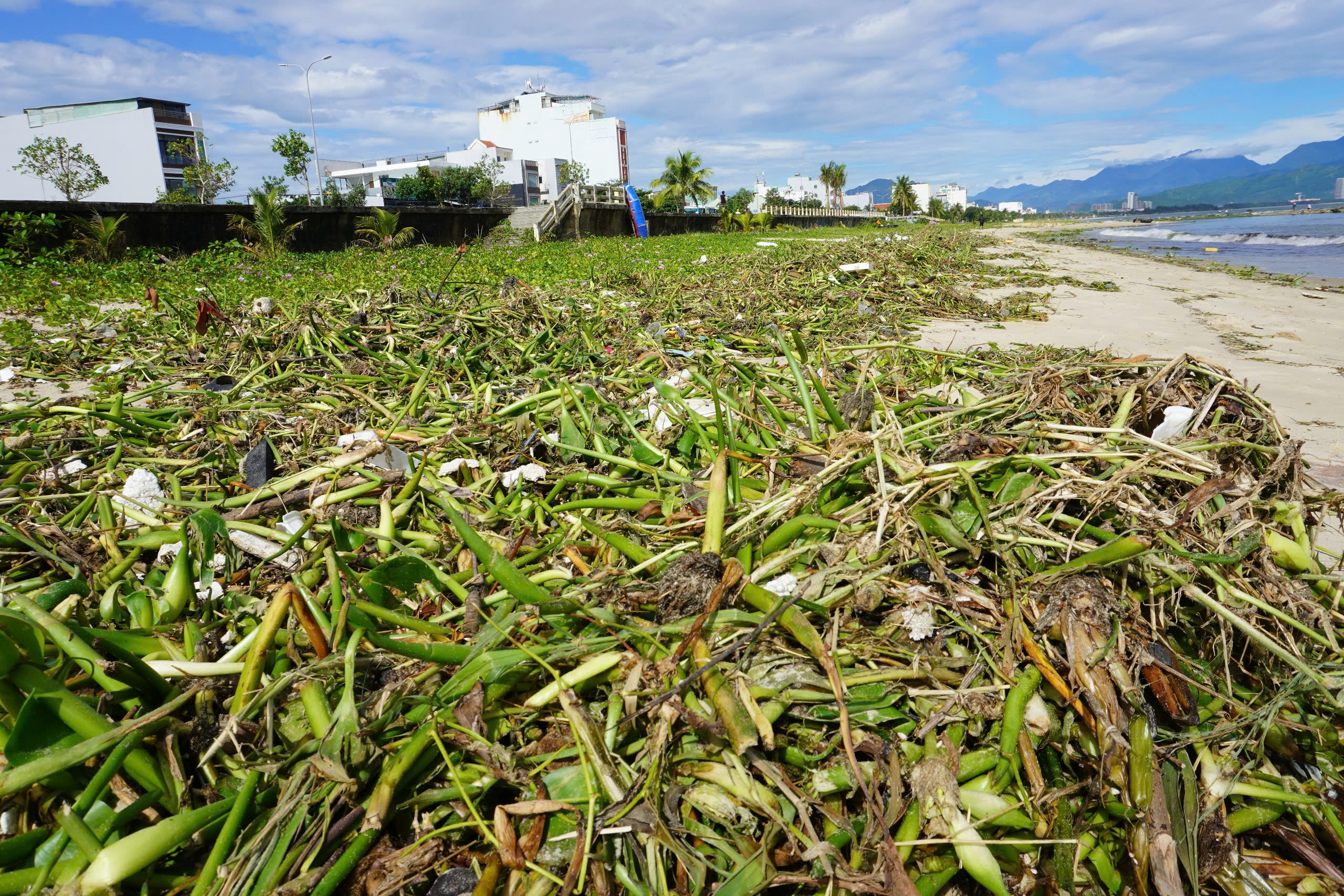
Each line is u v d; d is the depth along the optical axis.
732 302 8.94
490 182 50.38
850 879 1.38
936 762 1.59
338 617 1.96
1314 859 1.58
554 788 1.51
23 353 6.45
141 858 1.28
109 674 1.60
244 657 1.83
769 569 2.18
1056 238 41.81
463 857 1.48
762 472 2.98
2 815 1.39
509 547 2.58
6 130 61.06
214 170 42.47
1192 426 2.59
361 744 1.54
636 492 3.05
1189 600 2.09
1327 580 2.10
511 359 5.50
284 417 4.30
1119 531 2.20
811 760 1.63
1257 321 9.75
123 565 2.43
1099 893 1.52
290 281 12.96
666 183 63.03
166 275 13.66
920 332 8.30
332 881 1.34
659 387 3.55
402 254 19.55
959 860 1.50
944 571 2.09
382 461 3.40
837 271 11.41
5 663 1.36
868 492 2.59
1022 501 2.29
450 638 2.08
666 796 1.53
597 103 103.44
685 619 1.91
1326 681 1.72
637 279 11.51
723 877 1.42
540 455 3.66
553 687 1.73
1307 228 50.41
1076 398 2.97
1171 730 1.76
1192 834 1.55
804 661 1.83
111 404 4.04
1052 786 1.67
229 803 1.44
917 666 1.87
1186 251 29.05
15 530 2.31
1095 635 1.75
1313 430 4.81
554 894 1.39
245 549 2.59
